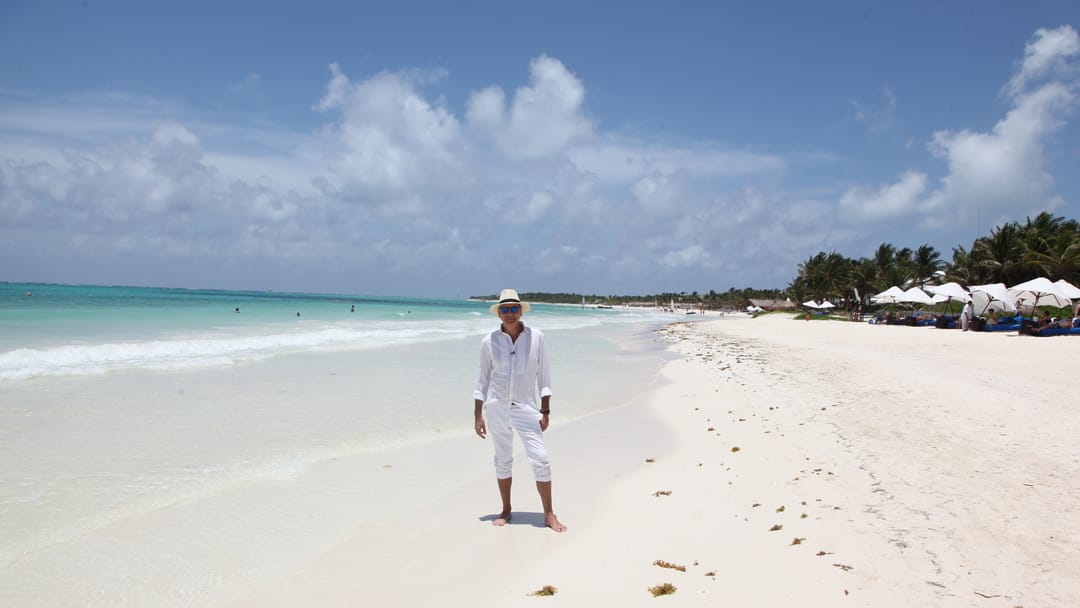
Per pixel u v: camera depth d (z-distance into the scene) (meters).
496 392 5.16
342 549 4.75
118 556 4.52
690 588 3.98
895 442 7.45
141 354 15.20
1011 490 5.50
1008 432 7.71
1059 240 44.78
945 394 10.69
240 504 5.68
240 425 8.66
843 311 81.62
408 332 28.59
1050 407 9.32
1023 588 3.73
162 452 7.18
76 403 9.40
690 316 110.69
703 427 9.52
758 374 15.91
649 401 12.46
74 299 43.81
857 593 3.79
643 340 33.72
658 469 7.11
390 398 11.38
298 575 4.29
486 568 4.39
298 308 52.44
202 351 16.77
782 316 81.75
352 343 21.50
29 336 16.73
